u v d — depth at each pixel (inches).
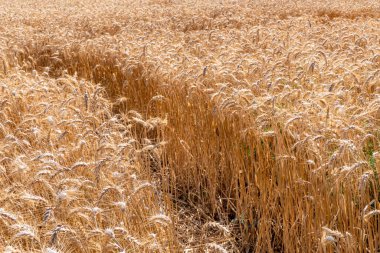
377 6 739.4
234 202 225.3
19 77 300.2
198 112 252.5
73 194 158.7
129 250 141.9
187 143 249.6
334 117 182.1
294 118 172.4
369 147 192.9
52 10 797.2
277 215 188.5
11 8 885.8
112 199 172.7
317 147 169.5
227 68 272.7
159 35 480.4
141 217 171.5
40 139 211.8
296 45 343.0
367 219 140.6
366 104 211.3
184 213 221.9
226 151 231.6
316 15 694.5
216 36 425.7
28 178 180.7
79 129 232.1
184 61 305.0
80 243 132.2
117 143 217.6
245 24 588.7
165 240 155.1
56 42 490.9
